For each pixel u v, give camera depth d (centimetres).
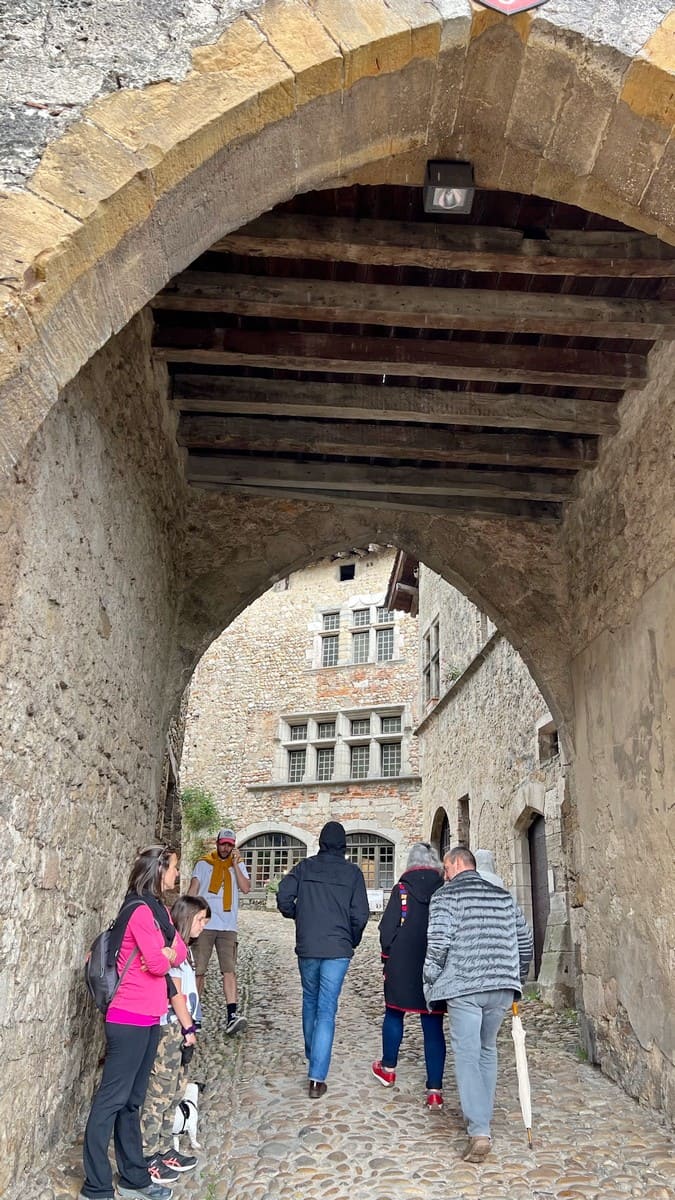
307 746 2161
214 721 2267
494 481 542
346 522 580
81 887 328
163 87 218
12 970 251
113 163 210
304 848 2058
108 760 366
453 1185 306
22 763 254
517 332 393
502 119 262
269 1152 337
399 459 541
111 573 359
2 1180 247
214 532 566
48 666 276
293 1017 629
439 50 239
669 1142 353
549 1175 316
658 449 420
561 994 657
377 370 420
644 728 427
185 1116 347
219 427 500
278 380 461
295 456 542
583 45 240
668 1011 387
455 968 347
